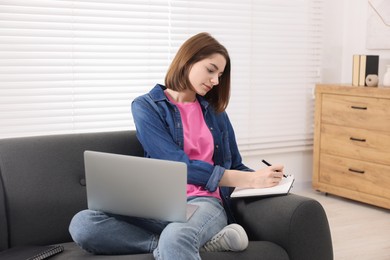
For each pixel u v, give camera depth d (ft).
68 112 10.35
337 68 13.71
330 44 13.51
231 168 7.04
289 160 13.28
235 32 11.96
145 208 5.32
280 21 12.59
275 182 6.15
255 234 5.93
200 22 11.50
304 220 5.59
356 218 10.90
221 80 6.84
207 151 6.59
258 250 5.48
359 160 11.69
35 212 5.99
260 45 12.36
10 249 5.55
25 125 10.00
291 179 6.31
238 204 6.31
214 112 6.87
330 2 13.35
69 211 6.16
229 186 6.24
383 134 11.12
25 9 9.70
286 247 5.58
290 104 13.01
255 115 12.50
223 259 5.32
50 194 6.10
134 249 5.49
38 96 10.05
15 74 9.80
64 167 6.29
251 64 12.30
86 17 10.29
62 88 10.25
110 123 10.80
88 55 10.38
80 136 6.56
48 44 10.02
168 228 5.19
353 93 11.66
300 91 13.14
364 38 13.11
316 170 12.76
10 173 6.03
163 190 5.16
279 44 12.64
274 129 12.82
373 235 9.80
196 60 6.46
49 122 10.18
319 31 13.28
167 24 11.09
